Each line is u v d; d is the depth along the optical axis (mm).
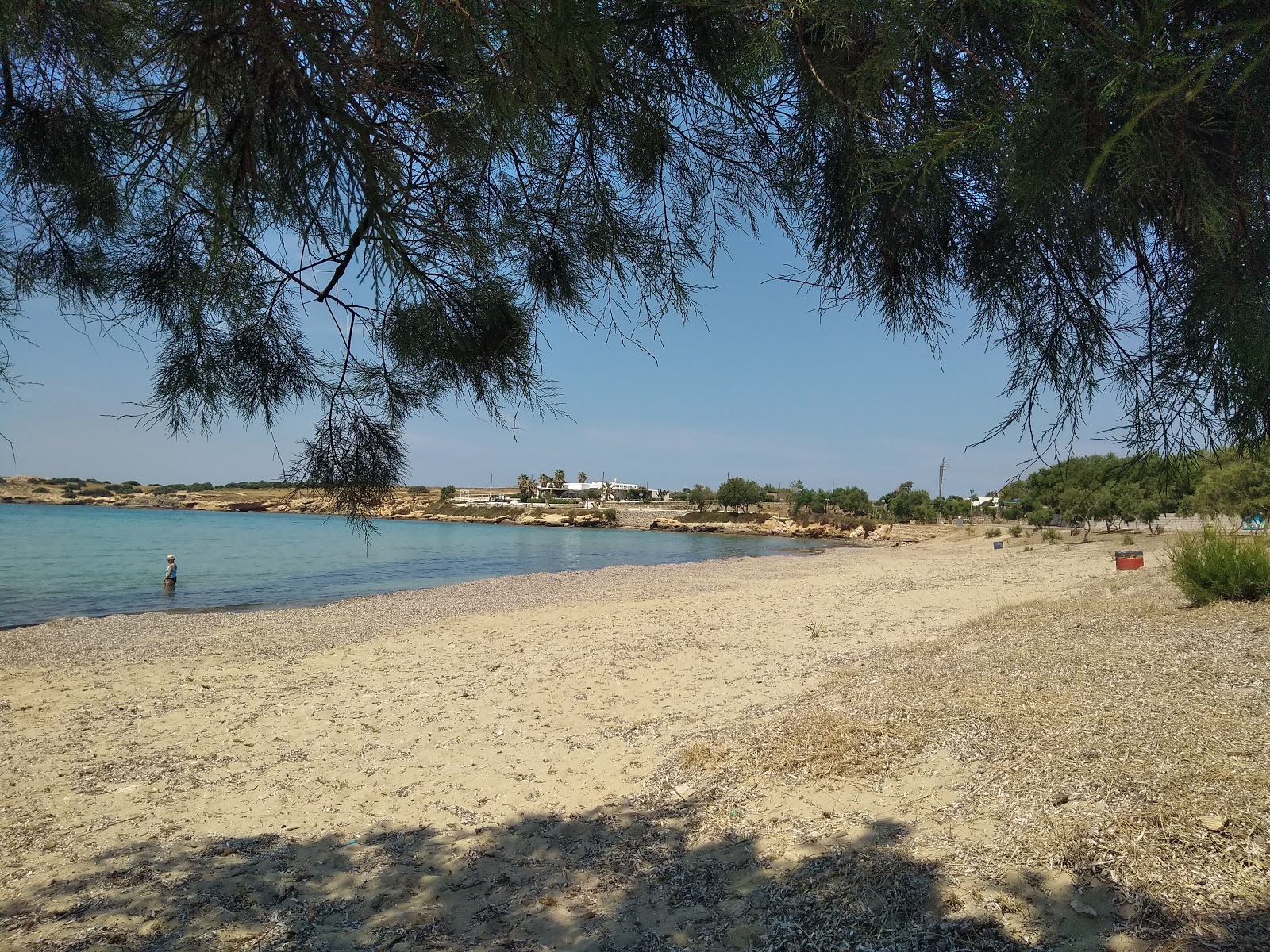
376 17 1318
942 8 1071
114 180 1787
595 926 3357
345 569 35875
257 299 1840
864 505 93938
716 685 8453
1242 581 9117
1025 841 3352
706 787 4867
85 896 3916
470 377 2023
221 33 1350
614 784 5305
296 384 1941
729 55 1515
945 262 1677
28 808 5262
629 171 1861
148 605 20984
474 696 8359
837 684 7469
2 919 3691
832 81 1390
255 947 3381
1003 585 18234
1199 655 6426
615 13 1434
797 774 4730
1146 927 2596
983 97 1200
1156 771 3826
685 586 23031
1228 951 2357
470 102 1510
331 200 1669
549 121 1632
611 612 16188
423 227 1774
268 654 11570
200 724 7480
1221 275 1178
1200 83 883
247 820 4996
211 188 1658
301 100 1471
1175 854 2990
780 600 17812
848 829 3871
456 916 3590
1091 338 1533
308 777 5863
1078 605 11188
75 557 36969
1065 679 6078
